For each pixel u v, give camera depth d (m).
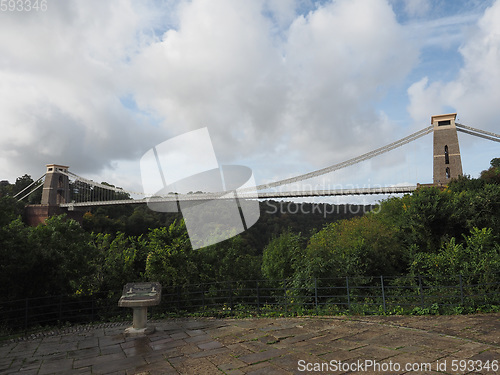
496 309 6.95
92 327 8.26
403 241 13.33
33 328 8.77
